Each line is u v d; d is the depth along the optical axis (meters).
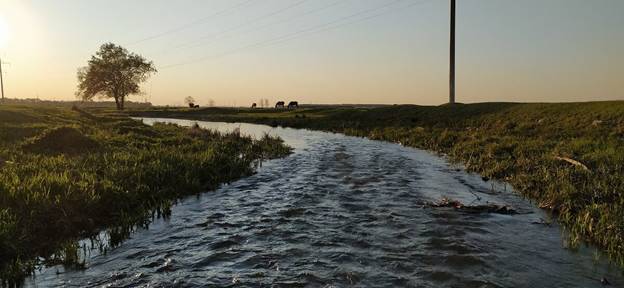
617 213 9.45
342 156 23.38
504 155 19.39
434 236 9.12
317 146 29.27
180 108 109.12
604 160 15.23
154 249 8.52
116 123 34.81
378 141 33.50
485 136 27.31
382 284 6.76
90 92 102.00
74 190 10.64
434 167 19.16
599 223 9.10
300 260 7.79
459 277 7.04
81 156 17.50
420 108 49.38
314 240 8.90
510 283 6.83
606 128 23.81
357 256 7.96
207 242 8.88
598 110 27.86
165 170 14.62
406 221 10.29
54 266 7.70
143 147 22.41
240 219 10.61
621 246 7.95
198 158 17.86
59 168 13.78
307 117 62.06
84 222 9.79
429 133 32.94
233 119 67.44
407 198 12.84
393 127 40.56
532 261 7.74
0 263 7.67
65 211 9.74
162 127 36.47
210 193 13.78
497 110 37.66
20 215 9.07
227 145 25.39
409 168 18.86
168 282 6.94
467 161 20.11
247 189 14.39
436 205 11.81
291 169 18.80
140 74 105.19
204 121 65.75
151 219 10.62
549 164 15.92
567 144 19.97
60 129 20.36
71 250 7.95
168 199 12.14
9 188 10.09
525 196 12.92
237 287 6.71
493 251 8.23
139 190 12.30
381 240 8.87
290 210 11.43
